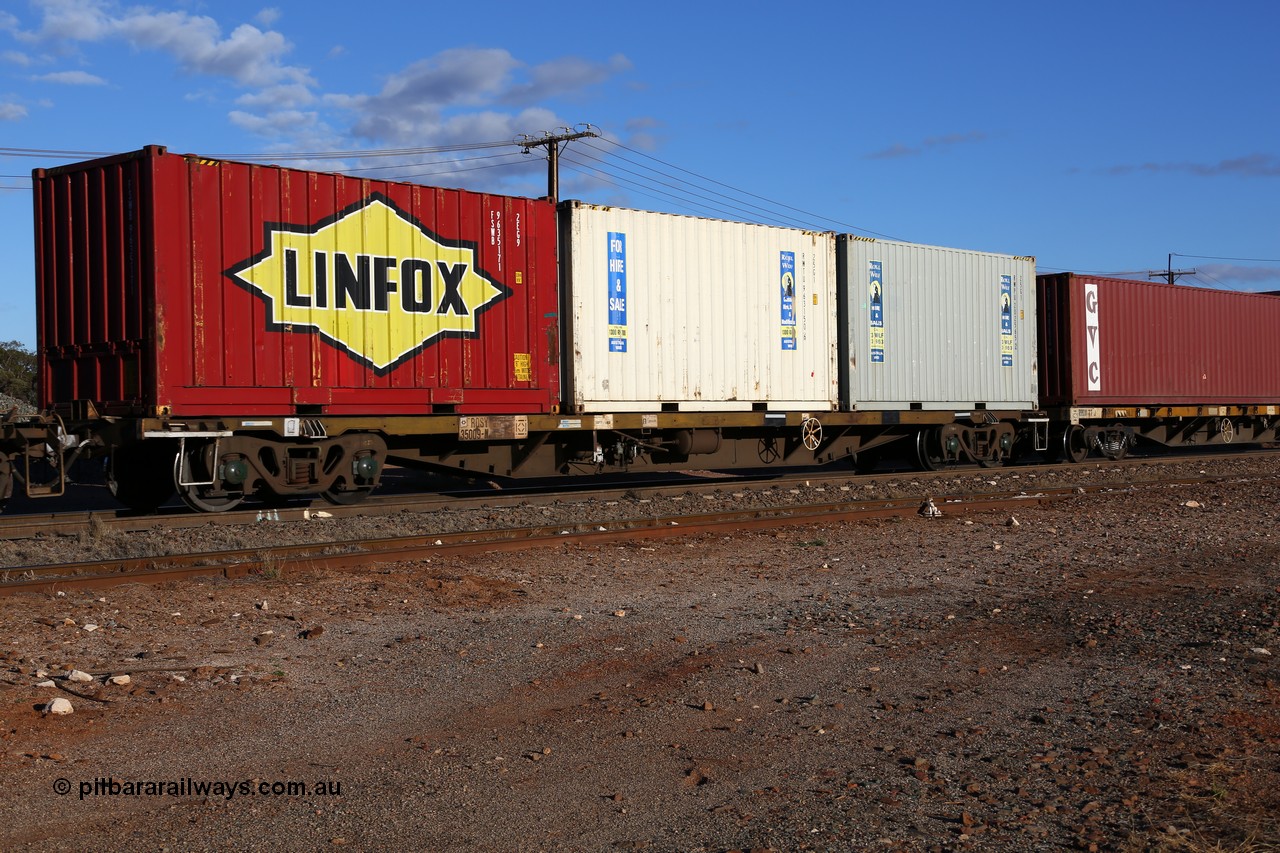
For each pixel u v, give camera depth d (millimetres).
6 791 4594
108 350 12484
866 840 4145
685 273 16891
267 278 12844
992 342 21484
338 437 13828
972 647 7246
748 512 13938
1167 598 8883
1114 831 4199
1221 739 5293
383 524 12883
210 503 12906
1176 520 13898
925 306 20203
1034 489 17375
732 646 7227
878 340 19344
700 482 19516
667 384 16625
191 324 12273
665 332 16625
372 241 13734
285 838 4184
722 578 9938
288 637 7402
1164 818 4324
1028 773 4871
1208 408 27016
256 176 12797
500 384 14992
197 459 12750
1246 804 4477
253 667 6586
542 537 11602
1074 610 8375
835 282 19062
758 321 17812
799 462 19453
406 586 9172
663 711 5816
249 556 10117
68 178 12914
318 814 4414
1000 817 4355
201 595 8656
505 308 15070
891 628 7789
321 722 5617
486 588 9258
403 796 4617
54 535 11906
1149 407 25500
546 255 15570
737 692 6172
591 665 6754
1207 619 7938
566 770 4945
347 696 6070
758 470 24219
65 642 7047
